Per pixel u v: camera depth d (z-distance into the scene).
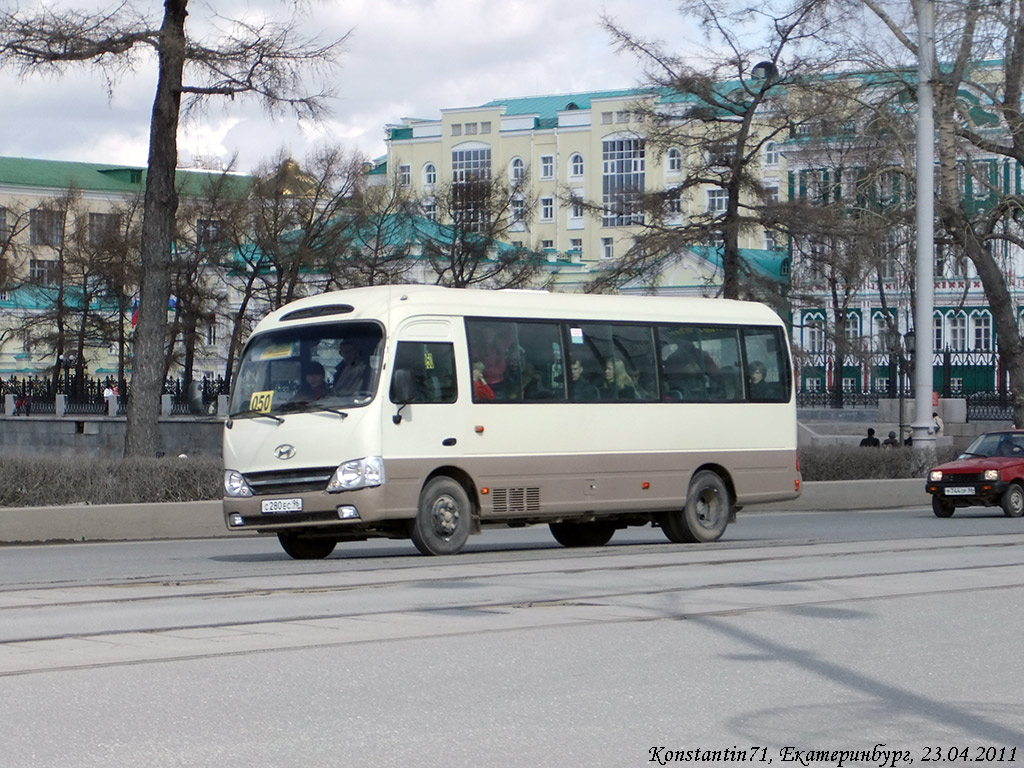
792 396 21.52
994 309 38.50
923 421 33.88
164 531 22.84
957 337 80.38
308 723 7.36
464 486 17.73
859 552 17.62
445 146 120.12
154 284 31.84
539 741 7.00
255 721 7.40
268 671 8.85
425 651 9.64
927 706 7.99
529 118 117.38
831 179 40.59
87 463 23.55
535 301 18.72
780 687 8.48
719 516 20.34
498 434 17.84
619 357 19.38
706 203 97.00
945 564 15.98
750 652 9.70
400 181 64.00
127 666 9.00
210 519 23.39
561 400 18.59
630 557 16.98
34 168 118.19
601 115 114.25
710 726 7.39
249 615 11.48
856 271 38.31
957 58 34.47
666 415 19.77
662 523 20.31
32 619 11.28
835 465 33.16
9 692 8.14
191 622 11.02
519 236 115.38
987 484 28.66
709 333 20.58
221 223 64.06
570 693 8.22
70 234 78.38
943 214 36.97
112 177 121.56
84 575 15.34
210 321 65.25
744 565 15.88
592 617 11.32
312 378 17.16
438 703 7.90
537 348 18.47
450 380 17.45
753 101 38.38
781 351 21.50
